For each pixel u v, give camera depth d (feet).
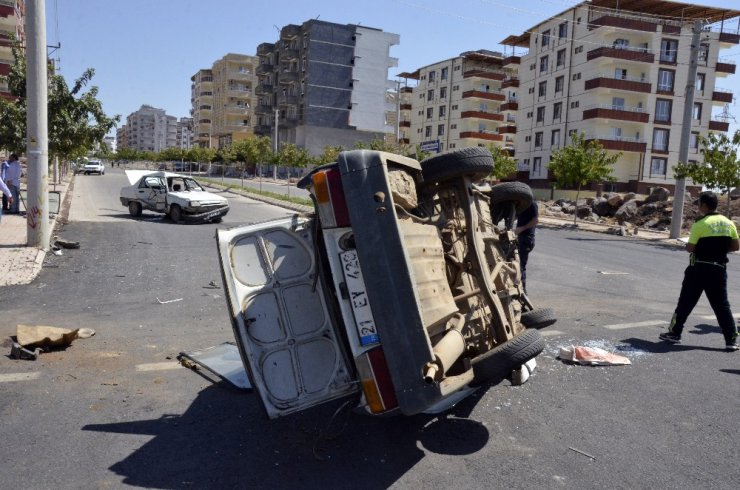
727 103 188.14
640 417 15.66
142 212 73.87
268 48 299.79
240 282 12.99
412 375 11.57
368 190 11.74
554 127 194.70
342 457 13.10
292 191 146.00
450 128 261.44
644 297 33.81
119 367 18.28
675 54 179.22
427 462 12.95
